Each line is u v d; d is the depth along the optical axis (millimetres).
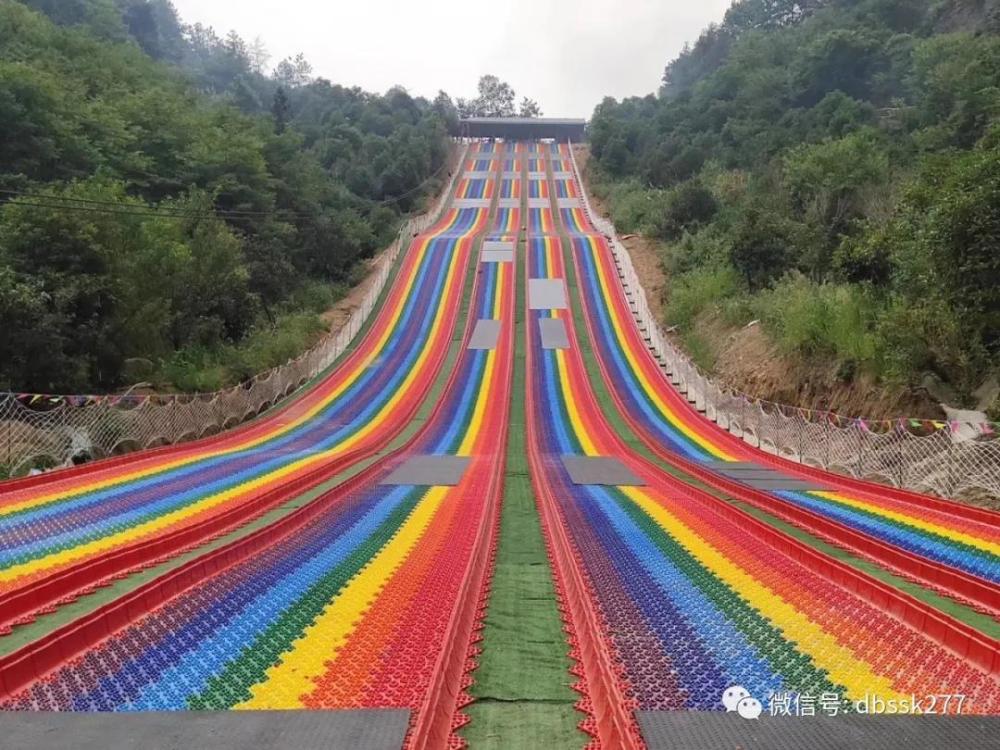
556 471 21094
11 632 7477
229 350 32656
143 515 13430
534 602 8648
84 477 17062
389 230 63094
